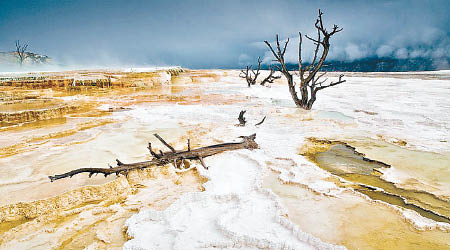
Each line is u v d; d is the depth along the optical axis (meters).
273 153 6.46
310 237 3.17
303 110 11.91
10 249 3.16
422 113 11.46
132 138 7.28
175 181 4.98
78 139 7.11
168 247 3.12
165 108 12.45
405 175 5.29
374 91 20.97
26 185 4.48
